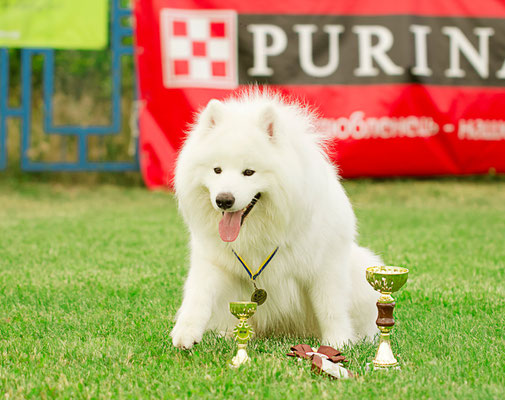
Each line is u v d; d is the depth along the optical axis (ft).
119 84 42.91
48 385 11.67
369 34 40.78
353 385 11.51
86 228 30.12
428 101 41.50
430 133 41.68
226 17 39.40
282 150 13.10
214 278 13.73
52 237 27.84
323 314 14.10
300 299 14.42
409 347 14.12
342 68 40.65
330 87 40.55
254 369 12.28
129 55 42.93
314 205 13.38
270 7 39.78
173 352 13.73
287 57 40.11
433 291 19.25
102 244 26.43
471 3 41.81
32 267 22.34
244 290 14.33
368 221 32.63
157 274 21.30
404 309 17.62
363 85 40.88
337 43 40.55
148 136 39.73
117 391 11.44
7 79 42.47
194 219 13.75
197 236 13.88
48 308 17.51
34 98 43.60
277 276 13.82
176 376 12.15
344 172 41.34
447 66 41.65
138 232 29.25
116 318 16.37
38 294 18.80
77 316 16.71
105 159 44.01
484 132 42.37
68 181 44.39
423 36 41.27
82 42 40.91
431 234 29.12
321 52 40.45
